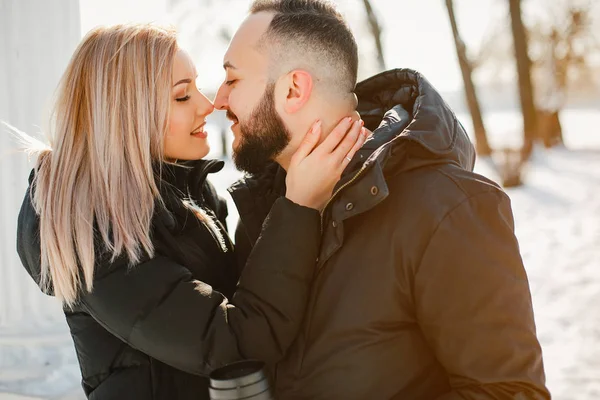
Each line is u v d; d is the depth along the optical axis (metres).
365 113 1.93
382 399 1.48
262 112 1.67
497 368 1.39
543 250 7.89
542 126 21.23
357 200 1.48
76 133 1.70
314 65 1.64
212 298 1.56
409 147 1.55
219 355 1.50
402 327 1.49
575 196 11.97
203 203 1.92
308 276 1.55
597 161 17.50
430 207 1.46
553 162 17.50
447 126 1.60
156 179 1.77
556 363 4.43
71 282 1.62
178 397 1.66
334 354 1.50
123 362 1.66
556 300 5.87
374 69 14.73
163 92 1.71
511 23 16.83
